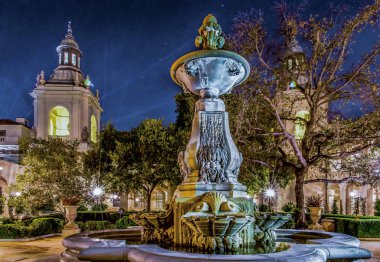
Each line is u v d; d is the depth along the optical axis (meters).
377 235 19.19
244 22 17.53
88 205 26.17
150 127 27.88
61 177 23.47
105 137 29.95
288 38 17.62
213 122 7.80
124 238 8.65
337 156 17.97
